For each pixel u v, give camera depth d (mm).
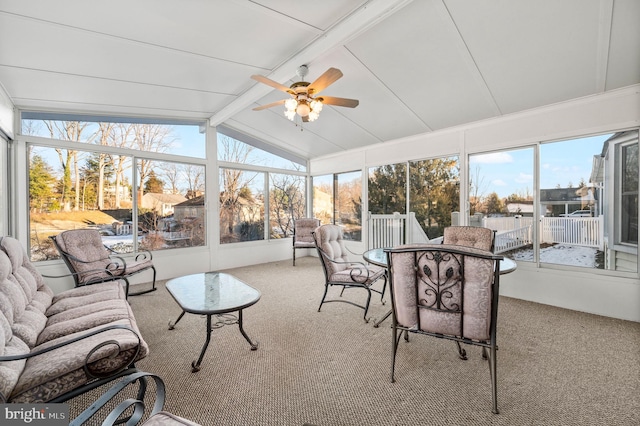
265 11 2342
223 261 5504
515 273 3754
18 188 3529
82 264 3258
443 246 1680
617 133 3141
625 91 3045
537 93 3266
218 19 2420
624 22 2225
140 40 2662
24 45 2566
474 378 1974
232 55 3027
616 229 3145
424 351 2334
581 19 2256
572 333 2674
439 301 1713
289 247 6609
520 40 2541
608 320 3002
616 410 1662
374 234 5434
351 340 2537
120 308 2117
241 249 5773
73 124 4020
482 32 2494
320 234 3271
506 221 3887
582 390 1841
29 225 3650
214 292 2480
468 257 1607
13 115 3523
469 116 3951
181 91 3896
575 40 2465
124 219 4402
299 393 1817
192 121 5164
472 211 4199
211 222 5309
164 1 2168
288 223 6660
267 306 3422
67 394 1352
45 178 3768
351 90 3643
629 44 2430
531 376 1990
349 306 3424
